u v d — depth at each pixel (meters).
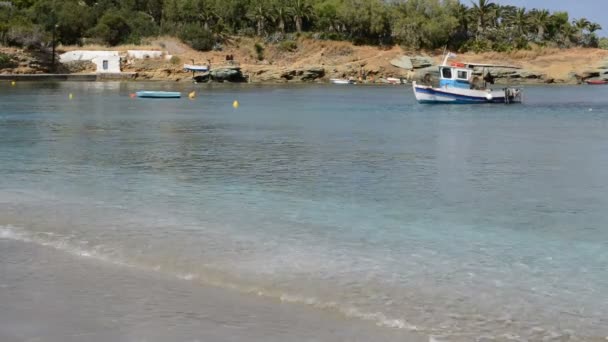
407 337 9.07
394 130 39.62
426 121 46.97
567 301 10.57
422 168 24.25
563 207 17.80
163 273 11.69
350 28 158.62
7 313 9.78
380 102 71.75
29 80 115.19
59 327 9.29
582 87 129.00
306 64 145.00
